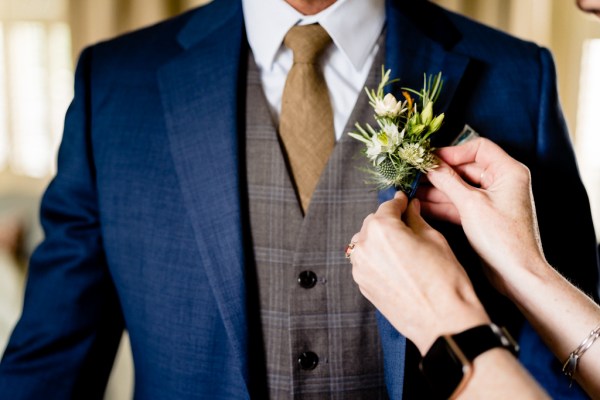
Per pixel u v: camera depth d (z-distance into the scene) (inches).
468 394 19.6
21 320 27.2
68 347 26.8
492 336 19.6
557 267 26.5
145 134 26.2
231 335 24.0
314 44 25.2
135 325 26.3
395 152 22.6
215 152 24.9
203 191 24.8
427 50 26.1
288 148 25.1
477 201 22.2
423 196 24.2
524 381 19.3
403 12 26.7
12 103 88.8
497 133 26.2
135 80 27.0
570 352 22.1
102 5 80.9
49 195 27.8
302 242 24.4
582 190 27.1
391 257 20.7
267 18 25.5
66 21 87.0
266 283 24.8
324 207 24.5
